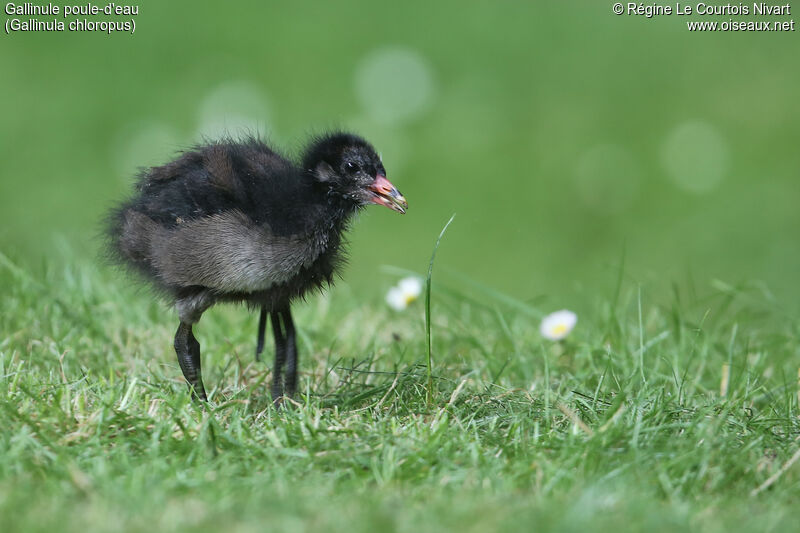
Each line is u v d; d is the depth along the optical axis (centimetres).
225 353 1137
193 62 2581
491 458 779
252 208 934
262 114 2405
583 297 1434
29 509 647
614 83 2628
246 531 620
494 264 2120
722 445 809
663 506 703
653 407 895
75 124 2370
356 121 2439
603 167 2386
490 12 2808
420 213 2261
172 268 934
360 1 2798
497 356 1135
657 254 2159
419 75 2580
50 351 1058
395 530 627
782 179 2345
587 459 769
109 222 1029
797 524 671
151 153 2275
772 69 2664
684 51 2734
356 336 1209
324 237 973
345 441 800
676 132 2481
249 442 803
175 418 806
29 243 1794
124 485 691
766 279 2041
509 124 2502
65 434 802
